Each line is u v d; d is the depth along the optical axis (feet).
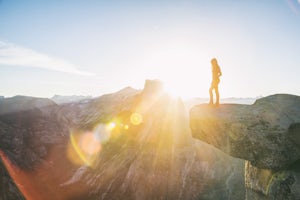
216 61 49.11
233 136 44.04
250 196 51.16
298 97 45.91
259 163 41.75
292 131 40.16
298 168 39.73
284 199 38.37
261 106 45.57
